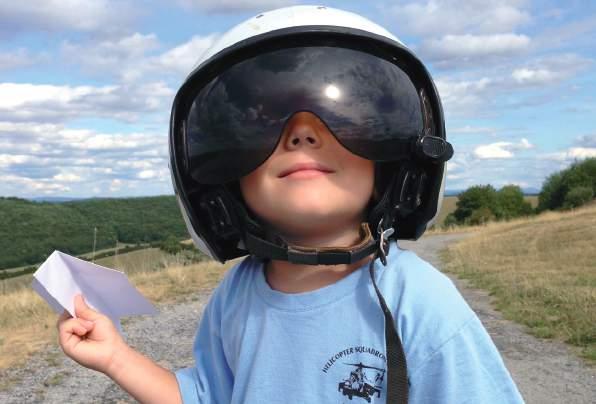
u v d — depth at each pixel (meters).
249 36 0.52
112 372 0.62
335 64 0.50
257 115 0.50
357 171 0.51
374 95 0.50
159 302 4.09
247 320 0.57
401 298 0.49
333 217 0.51
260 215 0.54
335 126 0.49
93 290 0.63
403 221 0.61
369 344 0.49
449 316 0.47
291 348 0.52
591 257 6.10
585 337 2.60
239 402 0.55
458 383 0.46
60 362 2.49
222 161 0.53
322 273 0.54
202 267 6.10
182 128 0.57
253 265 0.63
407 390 0.45
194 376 0.65
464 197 28.69
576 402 1.86
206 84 0.54
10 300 4.14
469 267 6.02
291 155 0.50
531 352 2.45
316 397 0.50
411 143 0.52
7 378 2.28
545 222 14.90
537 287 4.00
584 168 25.28
